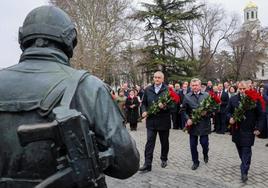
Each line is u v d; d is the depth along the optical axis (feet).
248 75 190.08
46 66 5.93
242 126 22.97
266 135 41.93
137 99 54.80
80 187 5.05
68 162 5.01
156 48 119.03
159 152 33.83
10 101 5.66
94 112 5.74
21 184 5.45
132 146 5.92
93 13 132.36
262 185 22.56
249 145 23.03
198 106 26.73
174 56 119.96
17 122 5.59
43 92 5.66
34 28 6.07
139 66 126.41
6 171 5.57
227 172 25.84
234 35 175.52
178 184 21.98
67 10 130.72
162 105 24.99
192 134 26.94
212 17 167.63
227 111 24.14
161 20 121.19
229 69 195.83
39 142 5.43
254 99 22.15
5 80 5.85
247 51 189.98
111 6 133.80
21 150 5.50
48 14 6.14
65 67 6.03
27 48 6.20
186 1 121.08
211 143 39.52
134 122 54.44
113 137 5.73
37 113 5.57
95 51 133.08
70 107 5.58
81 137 4.98
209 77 181.27
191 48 160.35
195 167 26.81
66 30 6.16
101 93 5.89
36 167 5.44
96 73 134.82
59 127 4.93
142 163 29.04
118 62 146.10
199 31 167.84
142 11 121.08
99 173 5.33
